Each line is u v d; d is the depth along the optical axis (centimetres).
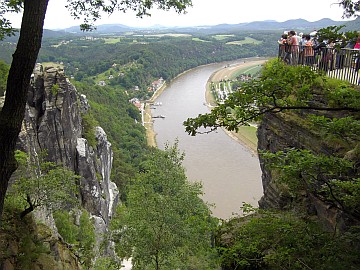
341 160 747
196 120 766
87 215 3725
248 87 759
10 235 1294
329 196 872
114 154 7425
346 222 930
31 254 1303
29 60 645
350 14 775
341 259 710
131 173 7231
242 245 863
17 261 1227
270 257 781
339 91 813
